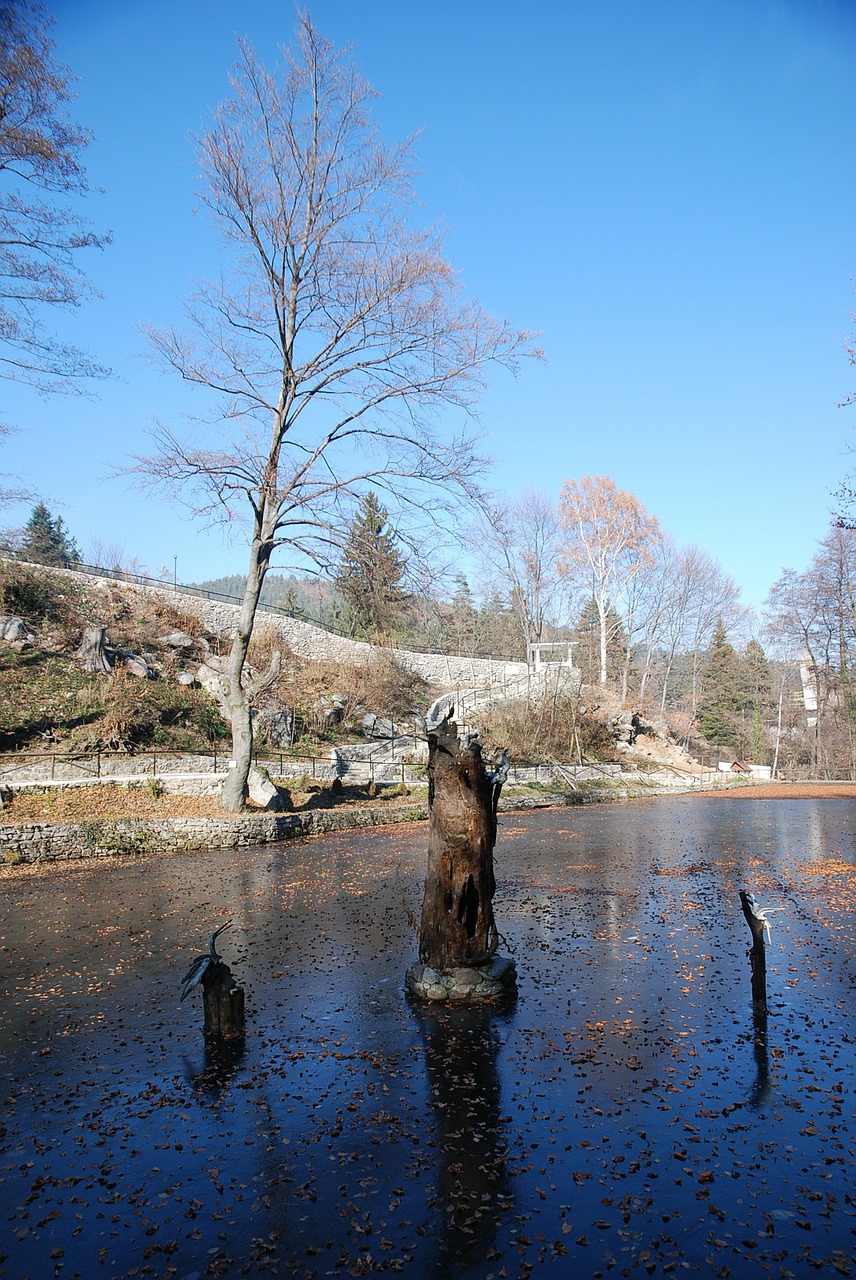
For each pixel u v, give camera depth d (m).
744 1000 7.86
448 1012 7.57
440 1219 4.39
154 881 14.02
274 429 19.08
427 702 37.12
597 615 57.81
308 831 19.72
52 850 15.75
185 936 10.40
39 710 22.25
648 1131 5.31
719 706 58.78
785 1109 5.61
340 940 10.16
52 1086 6.12
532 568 44.31
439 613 19.58
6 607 26.19
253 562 19.16
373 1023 7.32
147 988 8.39
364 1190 4.67
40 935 10.48
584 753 36.56
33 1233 4.32
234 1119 5.57
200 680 27.91
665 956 9.39
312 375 19.22
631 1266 3.98
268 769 23.94
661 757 43.91
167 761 21.78
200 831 17.42
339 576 19.34
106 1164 5.01
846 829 21.81
